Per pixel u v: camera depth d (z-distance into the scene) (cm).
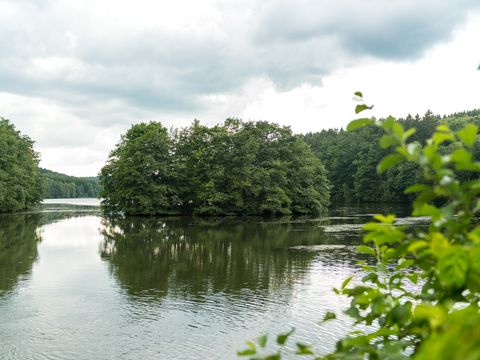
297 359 972
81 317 1293
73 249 2559
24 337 1136
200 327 1206
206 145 5400
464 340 78
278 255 2283
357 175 8325
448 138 139
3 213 5778
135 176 5125
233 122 5550
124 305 1410
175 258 2250
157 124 5716
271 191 5216
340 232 3244
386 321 193
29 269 1973
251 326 1212
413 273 230
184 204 5488
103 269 1980
